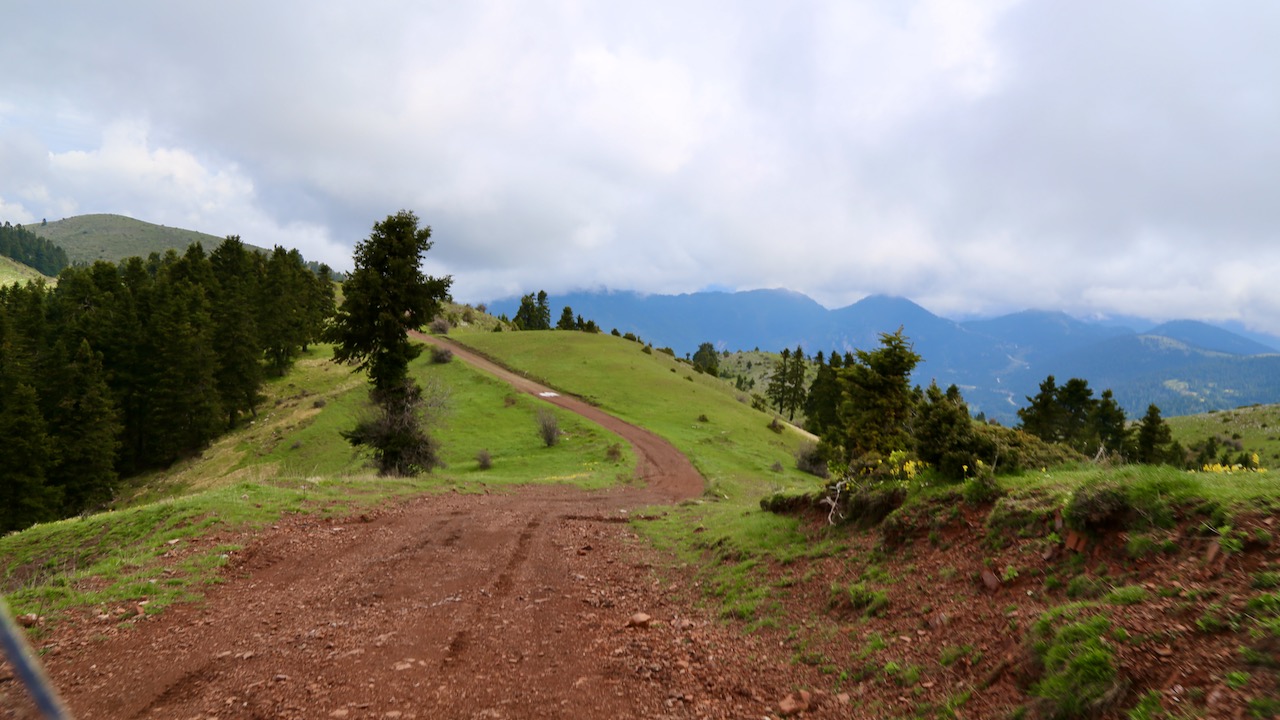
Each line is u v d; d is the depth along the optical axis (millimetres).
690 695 6672
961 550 7996
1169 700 4113
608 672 7371
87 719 6086
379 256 32781
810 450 55812
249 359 67188
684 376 95188
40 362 52250
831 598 8664
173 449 58531
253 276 82000
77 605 9234
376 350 34156
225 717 6125
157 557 12188
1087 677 4633
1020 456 9734
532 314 152125
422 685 6926
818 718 5914
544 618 9609
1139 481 6422
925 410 10586
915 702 5633
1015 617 6035
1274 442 105500
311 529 15445
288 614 9570
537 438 58031
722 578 11289
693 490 38344
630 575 12781
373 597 10578
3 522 39469
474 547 14938
